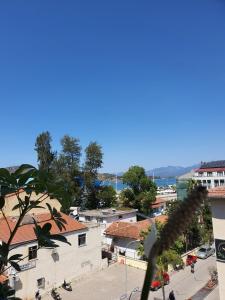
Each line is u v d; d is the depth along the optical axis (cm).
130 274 3475
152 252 138
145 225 4266
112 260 3872
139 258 3809
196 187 127
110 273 3494
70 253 3234
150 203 6425
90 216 5134
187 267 3716
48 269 2986
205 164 9662
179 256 3105
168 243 129
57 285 3061
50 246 332
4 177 306
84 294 2997
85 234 3419
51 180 320
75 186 6662
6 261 318
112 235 4147
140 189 6550
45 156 6806
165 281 3123
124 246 4066
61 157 6781
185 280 3306
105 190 7019
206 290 3019
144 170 6619
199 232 4156
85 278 3344
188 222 124
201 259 4047
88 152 6938
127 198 6575
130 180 6500
